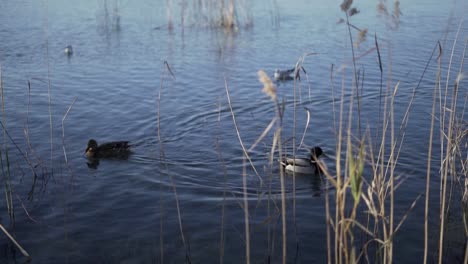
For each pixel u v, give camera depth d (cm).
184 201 1152
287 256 937
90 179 1264
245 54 2409
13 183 1240
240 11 3322
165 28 2956
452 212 1067
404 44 2452
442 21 2897
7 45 2562
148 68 2220
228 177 1270
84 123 1627
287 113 1695
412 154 1344
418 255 924
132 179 1261
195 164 1344
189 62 2297
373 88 1908
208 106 1766
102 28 2947
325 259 924
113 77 2098
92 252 964
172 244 985
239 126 1593
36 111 1717
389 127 1532
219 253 954
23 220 1080
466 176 962
